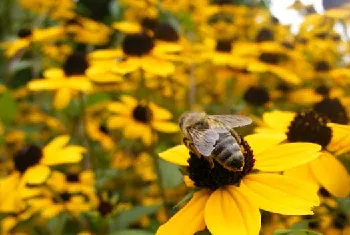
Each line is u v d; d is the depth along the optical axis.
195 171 0.14
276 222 0.18
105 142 0.28
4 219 0.24
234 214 0.13
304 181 0.14
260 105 0.28
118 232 0.19
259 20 0.39
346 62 0.36
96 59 0.27
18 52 0.36
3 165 0.29
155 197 0.24
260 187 0.13
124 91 0.30
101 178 0.24
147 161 0.26
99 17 0.50
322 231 0.18
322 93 0.29
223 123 0.14
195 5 0.36
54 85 0.25
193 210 0.13
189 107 0.29
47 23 0.45
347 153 0.16
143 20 0.32
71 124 0.31
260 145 0.14
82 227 0.22
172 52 0.28
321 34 0.35
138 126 0.25
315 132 0.16
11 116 0.30
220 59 0.28
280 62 0.30
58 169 0.29
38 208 0.22
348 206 0.17
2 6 0.46
